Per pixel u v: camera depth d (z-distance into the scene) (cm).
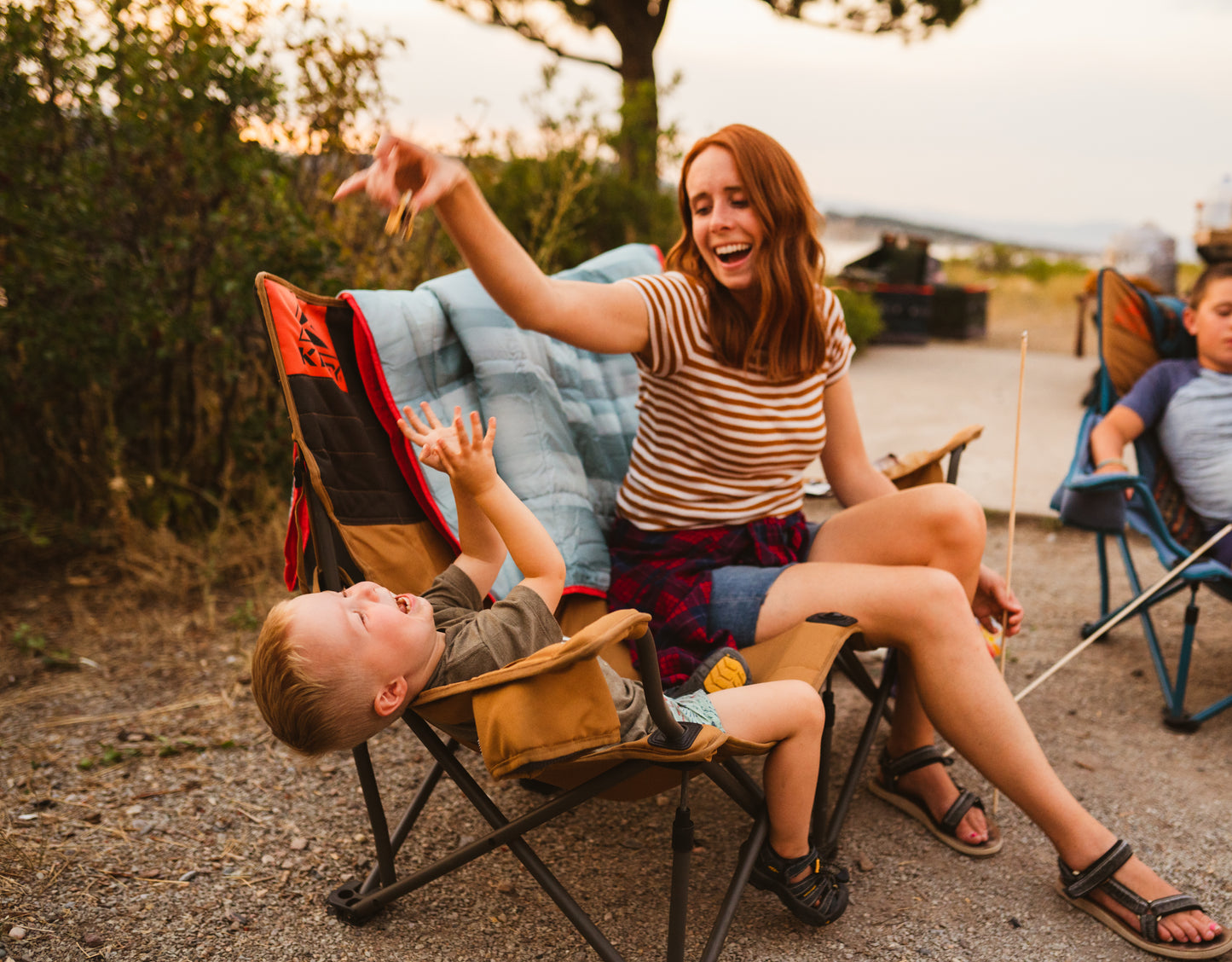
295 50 366
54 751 250
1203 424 310
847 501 235
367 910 188
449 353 217
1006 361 927
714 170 196
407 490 195
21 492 372
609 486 240
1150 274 633
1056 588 394
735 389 202
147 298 349
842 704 290
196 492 392
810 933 188
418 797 206
